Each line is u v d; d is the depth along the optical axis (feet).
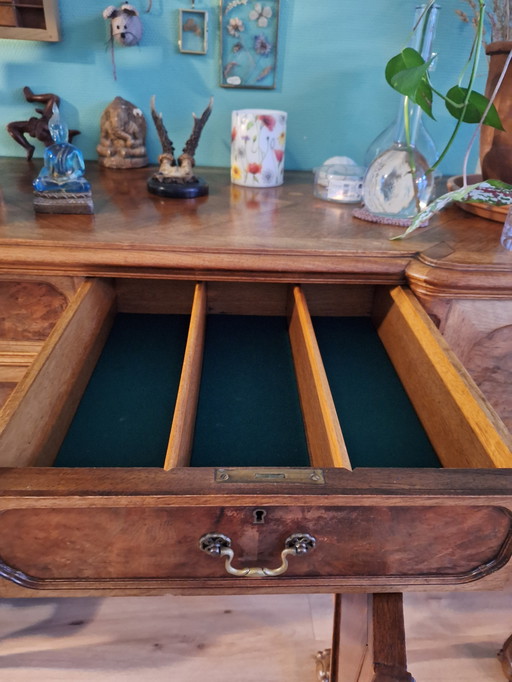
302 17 3.55
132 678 2.99
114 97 3.76
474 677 3.06
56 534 1.54
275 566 1.67
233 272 2.48
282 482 1.51
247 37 3.57
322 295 3.14
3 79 3.64
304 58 3.69
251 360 2.79
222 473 1.54
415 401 2.39
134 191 3.29
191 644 3.18
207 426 2.30
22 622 3.25
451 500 1.50
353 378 2.60
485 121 2.55
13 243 2.35
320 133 3.97
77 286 2.51
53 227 2.55
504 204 2.92
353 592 1.78
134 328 3.01
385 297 2.84
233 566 1.66
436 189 3.35
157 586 1.70
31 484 1.47
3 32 3.35
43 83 3.67
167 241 2.44
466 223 3.02
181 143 3.97
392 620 1.77
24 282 2.48
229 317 3.22
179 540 1.58
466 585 1.77
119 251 2.38
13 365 2.72
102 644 3.15
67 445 2.10
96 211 2.85
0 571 1.58
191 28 3.53
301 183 3.79
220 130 3.93
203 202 3.17
